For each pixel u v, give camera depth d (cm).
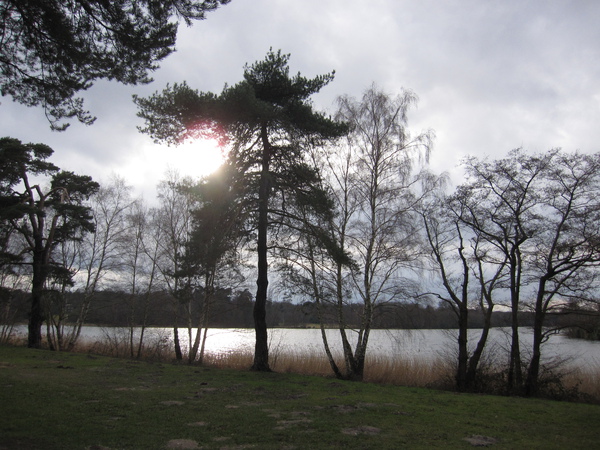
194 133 1565
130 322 2853
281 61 1673
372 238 1783
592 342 2323
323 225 1678
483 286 1723
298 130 1612
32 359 1691
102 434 655
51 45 855
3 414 731
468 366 1698
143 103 1508
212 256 1495
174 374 1450
